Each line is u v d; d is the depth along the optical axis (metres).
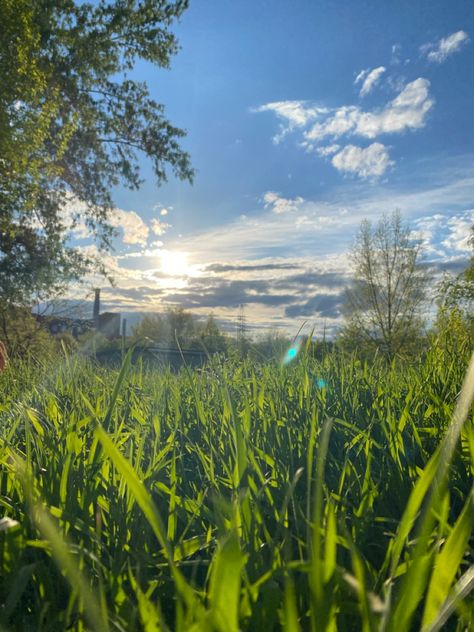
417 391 2.24
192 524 1.19
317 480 0.57
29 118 20.09
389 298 34.94
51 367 3.60
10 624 0.90
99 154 27.45
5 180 20.88
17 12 19.31
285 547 0.86
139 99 27.56
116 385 1.33
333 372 2.66
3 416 2.23
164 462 1.42
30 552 1.03
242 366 3.16
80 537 1.10
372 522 1.17
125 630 0.73
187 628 0.57
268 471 1.54
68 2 24.50
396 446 1.52
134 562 1.04
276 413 1.95
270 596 0.71
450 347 2.77
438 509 0.91
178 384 2.76
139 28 26.00
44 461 1.46
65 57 25.25
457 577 0.92
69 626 0.86
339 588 0.79
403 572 0.84
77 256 25.89
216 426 1.95
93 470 1.31
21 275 23.77
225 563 0.49
